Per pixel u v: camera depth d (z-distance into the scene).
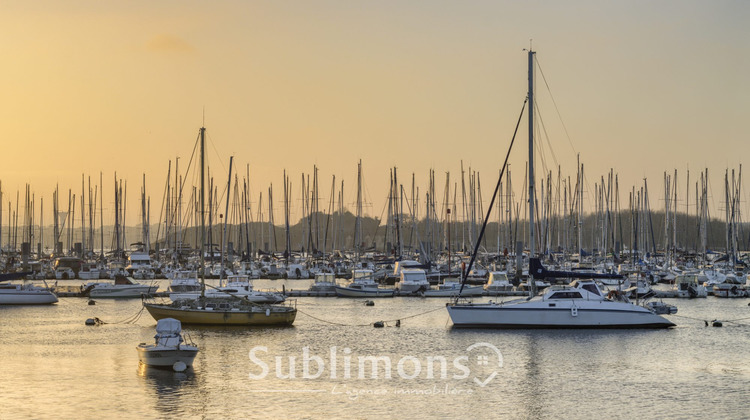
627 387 54.00
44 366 59.81
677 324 82.25
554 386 54.38
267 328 80.25
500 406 49.44
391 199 159.25
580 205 152.25
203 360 62.22
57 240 198.12
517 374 58.06
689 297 116.19
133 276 159.00
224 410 48.09
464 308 78.38
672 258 165.25
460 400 50.84
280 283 155.00
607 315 77.38
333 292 120.50
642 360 62.97
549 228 157.25
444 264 159.12
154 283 136.38
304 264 172.25
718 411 48.19
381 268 154.75
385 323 84.31
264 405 49.28
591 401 50.47
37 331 78.62
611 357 64.12
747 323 83.31
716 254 170.25
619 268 142.38
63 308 100.81
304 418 46.75
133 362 61.41
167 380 55.28
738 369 59.69
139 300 111.94
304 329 79.81
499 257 153.88
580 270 128.25
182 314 80.00
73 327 81.56
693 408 48.78
